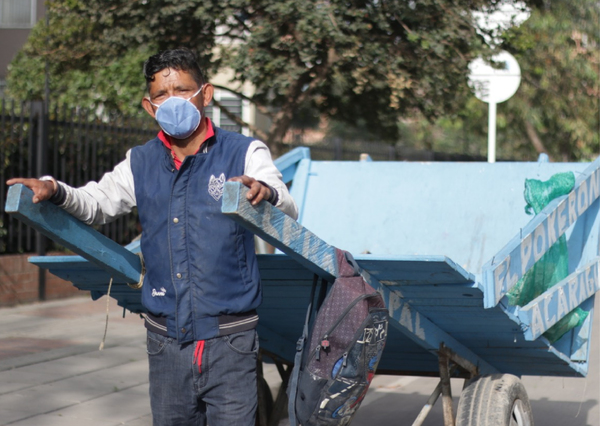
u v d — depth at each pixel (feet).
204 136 9.61
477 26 32.04
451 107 35.04
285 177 17.30
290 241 9.09
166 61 9.43
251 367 9.57
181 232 9.39
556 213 13.15
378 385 22.17
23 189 8.70
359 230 16.69
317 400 9.84
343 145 48.52
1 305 31.24
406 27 29.91
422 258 9.98
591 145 65.46
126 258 10.31
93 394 19.21
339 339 9.68
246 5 29.01
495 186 16.20
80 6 31.45
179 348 9.47
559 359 13.23
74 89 38.83
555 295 12.87
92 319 29.32
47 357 22.88
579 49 58.85
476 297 11.05
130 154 9.89
